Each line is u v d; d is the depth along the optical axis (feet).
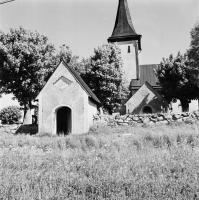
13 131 78.89
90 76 111.65
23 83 83.15
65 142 38.81
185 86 107.76
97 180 16.34
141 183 15.19
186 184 15.11
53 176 17.72
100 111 110.22
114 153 25.94
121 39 158.30
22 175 18.29
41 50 87.25
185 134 38.19
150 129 59.98
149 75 148.87
